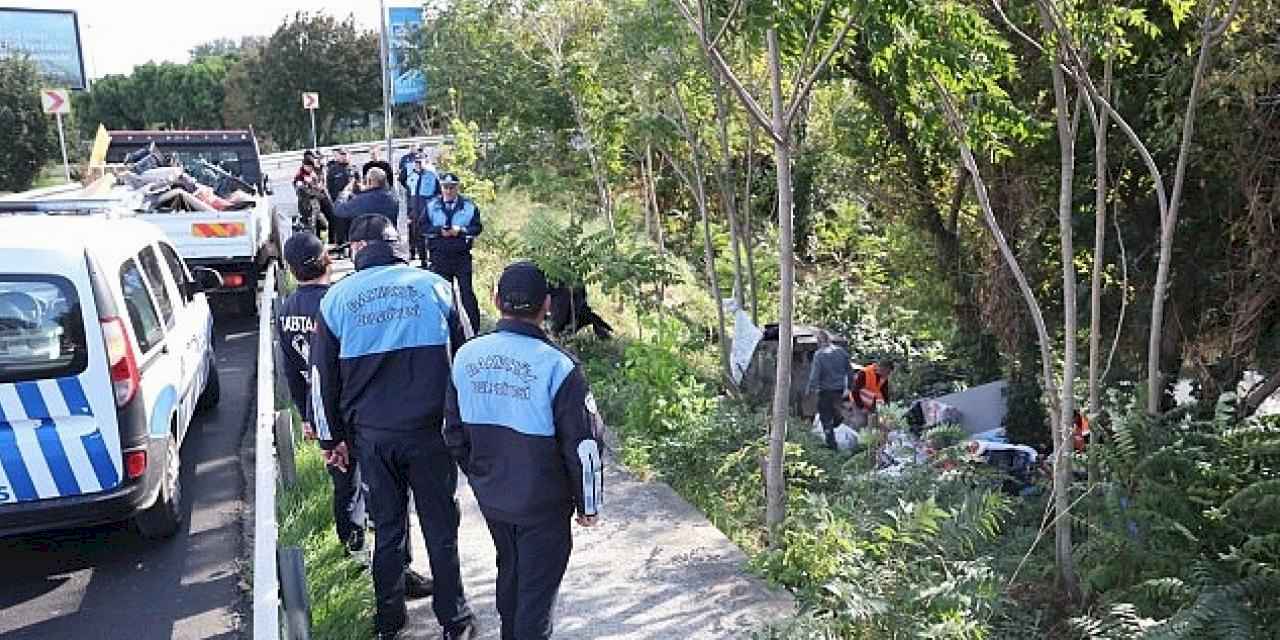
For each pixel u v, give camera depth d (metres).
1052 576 5.92
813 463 7.80
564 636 5.11
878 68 5.75
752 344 9.54
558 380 3.98
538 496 4.04
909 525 5.18
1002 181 9.41
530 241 11.74
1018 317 9.62
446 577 4.79
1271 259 7.67
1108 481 6.00
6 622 5.51
